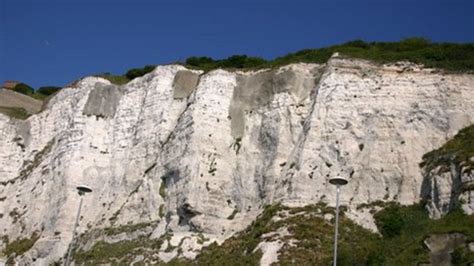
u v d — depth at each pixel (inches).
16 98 3169.3
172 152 2022.6
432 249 1373.0
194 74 2311.8
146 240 1845.5
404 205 1622.8
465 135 1713.8
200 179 1872.5
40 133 2615.7
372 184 1702.8
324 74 2000.5
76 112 2381.9
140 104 2340.1
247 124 2032.5
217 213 1822.1
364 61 1996.8
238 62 2500.0
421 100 1839.3
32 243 2102.6
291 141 1924.2
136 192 2021.4
